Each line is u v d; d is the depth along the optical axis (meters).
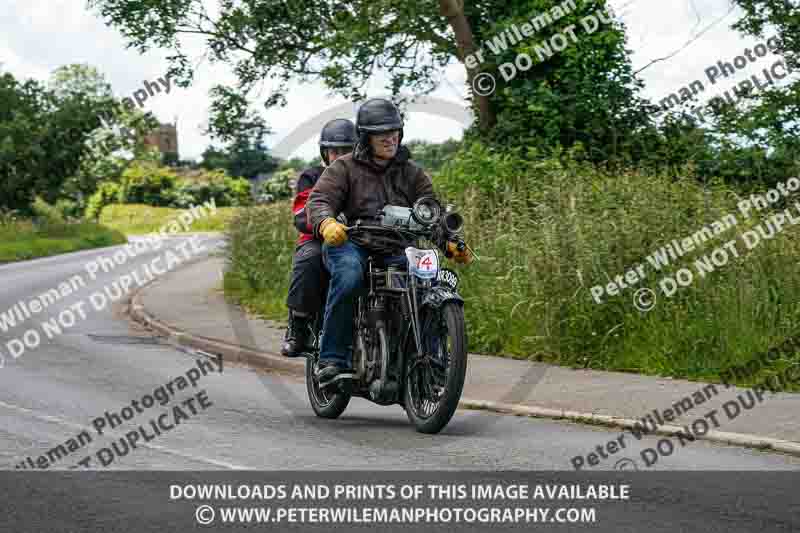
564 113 60.59
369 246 26.36
